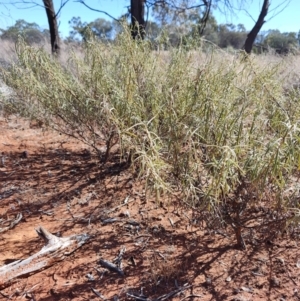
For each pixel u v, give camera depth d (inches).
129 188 114.4
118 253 81.1
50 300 67.6
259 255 79.2
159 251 81.5
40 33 322.7
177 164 68.0
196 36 121.9
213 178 60.2
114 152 139.4
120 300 67.3
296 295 67.2
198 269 75.1
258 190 61.7
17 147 155.3
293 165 58.4
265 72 99.1
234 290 68.9
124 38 109.3
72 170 130.6
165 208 100.7
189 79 91.9
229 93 81.1
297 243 82.7
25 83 123.1
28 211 101.3
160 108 86.0
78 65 119.5
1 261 77.9
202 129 69.8
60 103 120.3
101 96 103.8
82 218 97.3
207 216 74.0
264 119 68.9
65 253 78.6
